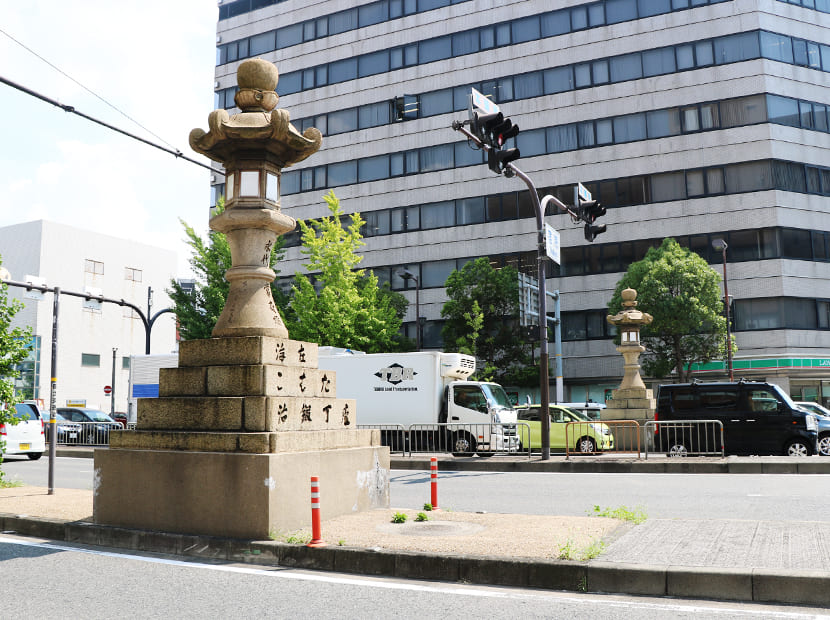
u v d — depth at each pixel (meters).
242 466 6.67
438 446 19.20
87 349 53.94
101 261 55.78
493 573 5.44
